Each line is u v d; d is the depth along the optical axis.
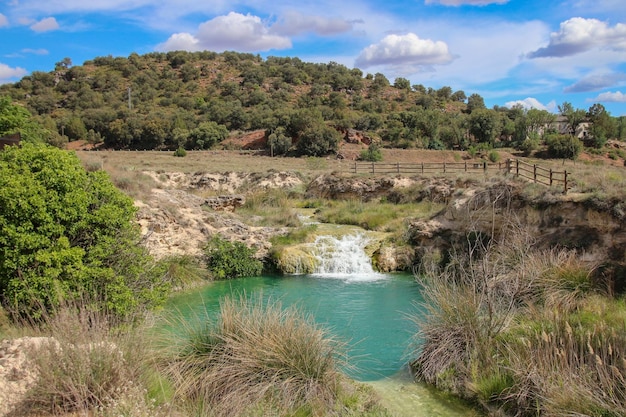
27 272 7.87
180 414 5.23
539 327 7.41
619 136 88.44
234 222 20.84
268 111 89.38
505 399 6.37
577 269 9.92
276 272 18.67
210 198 26.84
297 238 20.44
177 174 39.31
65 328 5.65
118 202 9.80
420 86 138.88
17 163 8.70
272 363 6.41
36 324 7.38
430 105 116.88
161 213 17.38
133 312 8.23
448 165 48.25
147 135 75.94
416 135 79.81
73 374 5.09
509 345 7.14
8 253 7.83
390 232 21.47
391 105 111.69
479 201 17.67
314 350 6.74
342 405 6.30
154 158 55.09
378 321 11.63
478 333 7.54
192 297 14.25
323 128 68.31
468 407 6.67
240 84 120.75
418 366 8.15
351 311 12.68
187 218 18.44
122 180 18.86
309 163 48.88
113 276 8.80
